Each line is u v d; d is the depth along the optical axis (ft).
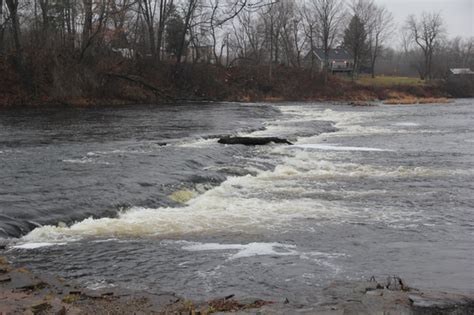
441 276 28.14
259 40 326.85
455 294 24.40
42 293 24.13
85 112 135.85
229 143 80.74
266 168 62.80
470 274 28.53
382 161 69.51
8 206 38.78
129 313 21.88
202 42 250.78
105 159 61.72
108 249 32.24
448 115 156.76
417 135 102.53
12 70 153.69
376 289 24.95
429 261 30.86
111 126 102.83
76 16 170.19
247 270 28.60
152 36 208.95
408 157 73.26
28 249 32.04
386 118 144.56
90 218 38.96
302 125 115.34
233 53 345.51
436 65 408.87
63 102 155.43
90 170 54.39
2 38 161.79
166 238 34.99
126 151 68.64
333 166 65.05
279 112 157.38
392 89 295.07
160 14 208.64
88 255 31.04
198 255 31.27
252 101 230.68
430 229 38.27
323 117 144.66
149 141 79.92
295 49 357.41
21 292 24.04
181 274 27.94
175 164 58.59
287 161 67.67
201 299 24.29
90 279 27.04
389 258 31.35
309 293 25.00
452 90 314.14
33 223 36.32
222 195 48.85
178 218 40.24
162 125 106.42
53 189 45.11
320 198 48.19
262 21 322.34
